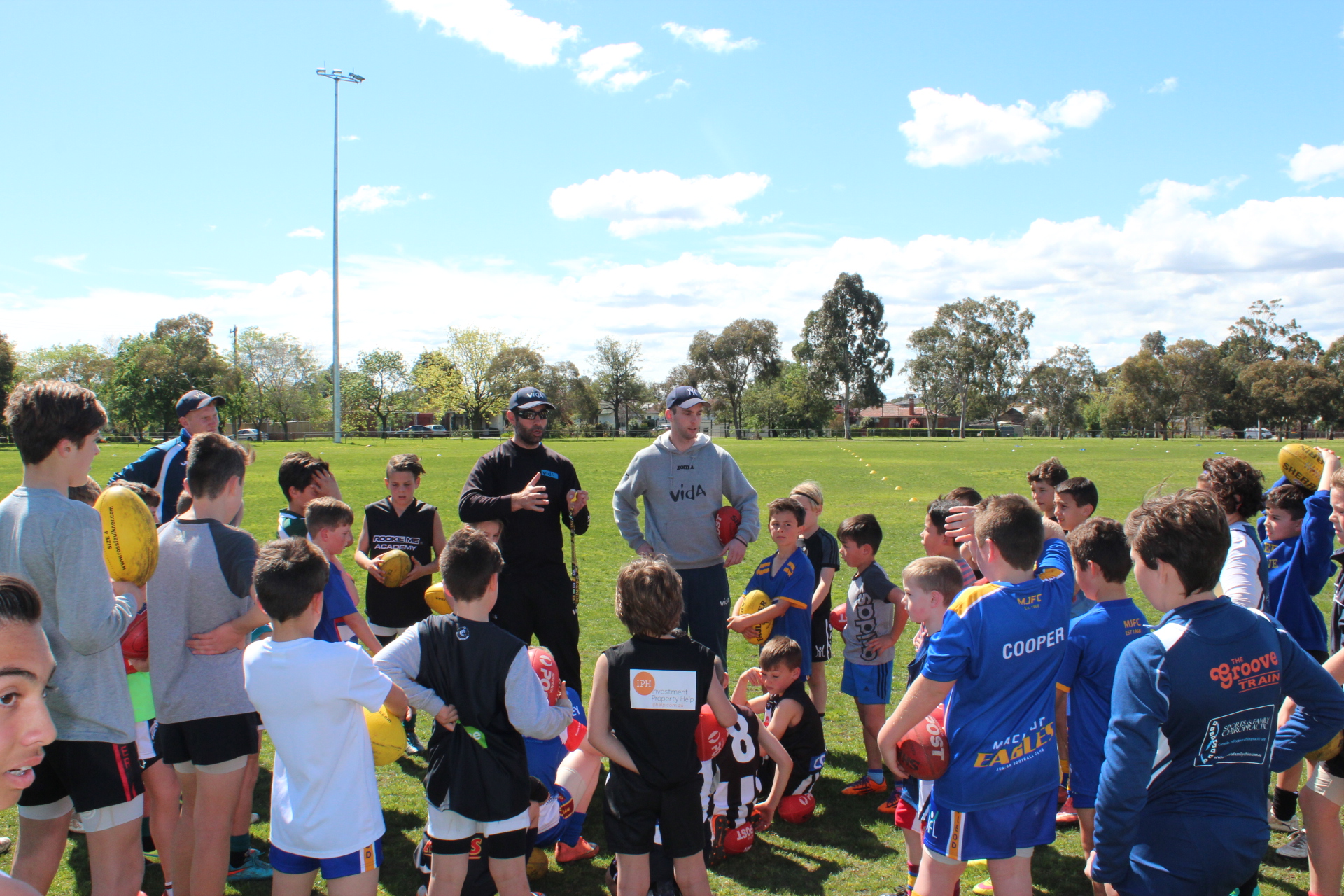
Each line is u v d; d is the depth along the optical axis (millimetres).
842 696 6820
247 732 3525
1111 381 117375
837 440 74188
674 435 5973
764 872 4137
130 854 3254
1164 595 2656
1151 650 2584
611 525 16000
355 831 3111
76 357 97688
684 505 5969
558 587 5617
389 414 114812
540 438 5762
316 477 5500
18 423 3016
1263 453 41469
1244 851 2545
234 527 3738
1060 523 5414
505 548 5566
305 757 3057
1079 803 3648
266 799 5078
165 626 3461
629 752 3293
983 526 3203
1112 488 21734
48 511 3008
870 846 4422
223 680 3482
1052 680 3156
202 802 3465
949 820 3105
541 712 3295
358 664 3100
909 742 3098
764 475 27703
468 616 3301
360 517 16109
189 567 3506
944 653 2996
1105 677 3557
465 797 3201
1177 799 2590
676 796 3289
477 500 5461
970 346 96188
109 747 3137
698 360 117625
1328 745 3135
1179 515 2592
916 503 19312
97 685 3113
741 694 4910
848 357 97250
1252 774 2600
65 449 3062
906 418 135500
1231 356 102000
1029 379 109625
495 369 96250
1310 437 92250
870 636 5062
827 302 98500
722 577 6141
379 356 113375
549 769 4195
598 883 4102
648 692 3270
